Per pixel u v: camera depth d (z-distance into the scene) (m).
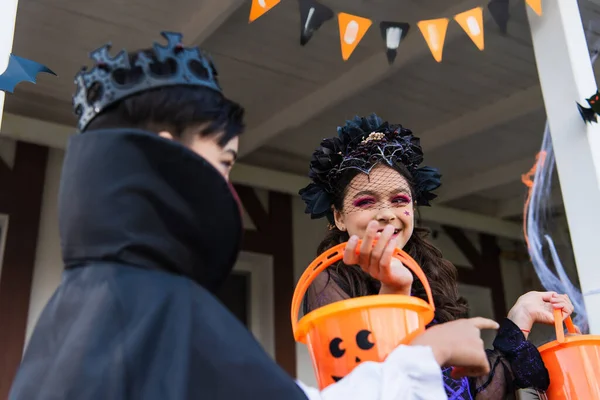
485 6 2.50
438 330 0.79
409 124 3.62
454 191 4.39
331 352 0.89
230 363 0.62
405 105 3.43
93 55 0.80
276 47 2.88
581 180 1.69
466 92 3.32
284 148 3.88
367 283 1.26
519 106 3.31
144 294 0.64
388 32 1.96
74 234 0.69
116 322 0.61
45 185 3.42
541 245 4.48
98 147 0.69
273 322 3.88
